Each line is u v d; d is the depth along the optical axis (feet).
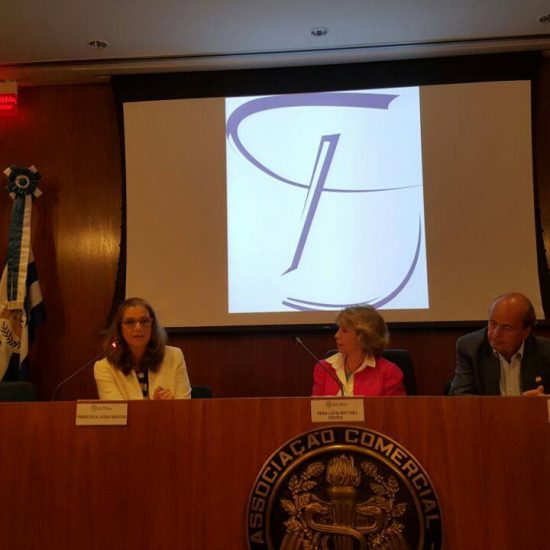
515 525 5.46
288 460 5.63
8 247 13.80
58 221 14.38
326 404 5.77
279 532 5.52
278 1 11.59
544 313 13.03
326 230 13.66
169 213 13.88
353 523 5.46
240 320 13.55
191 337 13.76
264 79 14.12
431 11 12.02
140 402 5.93
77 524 5.79
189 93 14.16
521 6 11.92
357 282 13.50
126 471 5.83
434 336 13.38
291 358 13.57
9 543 5.79
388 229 13.57
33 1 11.48
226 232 13.78
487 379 9.01
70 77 14.38
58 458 5.90
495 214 13.38
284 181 13.85
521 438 5.58
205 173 13.94
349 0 11.60
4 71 13.98
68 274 14.25
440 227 13.44
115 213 14.34
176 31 12.57
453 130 13.62
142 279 13.74
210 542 5.67
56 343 14.07
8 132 14.64
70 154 14.53
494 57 13.69
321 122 13.96
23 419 5.98
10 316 13.52
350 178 13.78
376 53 13.56
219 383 13.61
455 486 5.56
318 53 13.52
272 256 13.67
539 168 13.74
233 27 12.44
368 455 5.56
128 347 9.52
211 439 5.82
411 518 5.43
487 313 13.15
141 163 14.03
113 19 12.11
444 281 13.32
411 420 5.68
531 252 13.24
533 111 13.57
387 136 13.79
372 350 9.40
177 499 5.76
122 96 14.23
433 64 13.80
